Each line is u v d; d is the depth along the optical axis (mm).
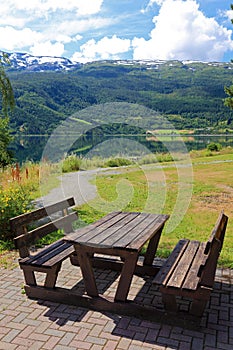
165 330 3021
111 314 3287
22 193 7109
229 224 6664
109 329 3037
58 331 3014
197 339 2895
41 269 3533
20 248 3672
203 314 3279
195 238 5785
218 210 7852
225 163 16594
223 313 3305
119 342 2852
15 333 2990
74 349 2764
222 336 2939
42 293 3568
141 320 3178
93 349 2762
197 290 2943
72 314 3295
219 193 9719
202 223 6742
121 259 4473
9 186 8672
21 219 3768
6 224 5531
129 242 3318
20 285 3953
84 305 3412
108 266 4375
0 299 3613
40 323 3146
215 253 2949
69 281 4039
